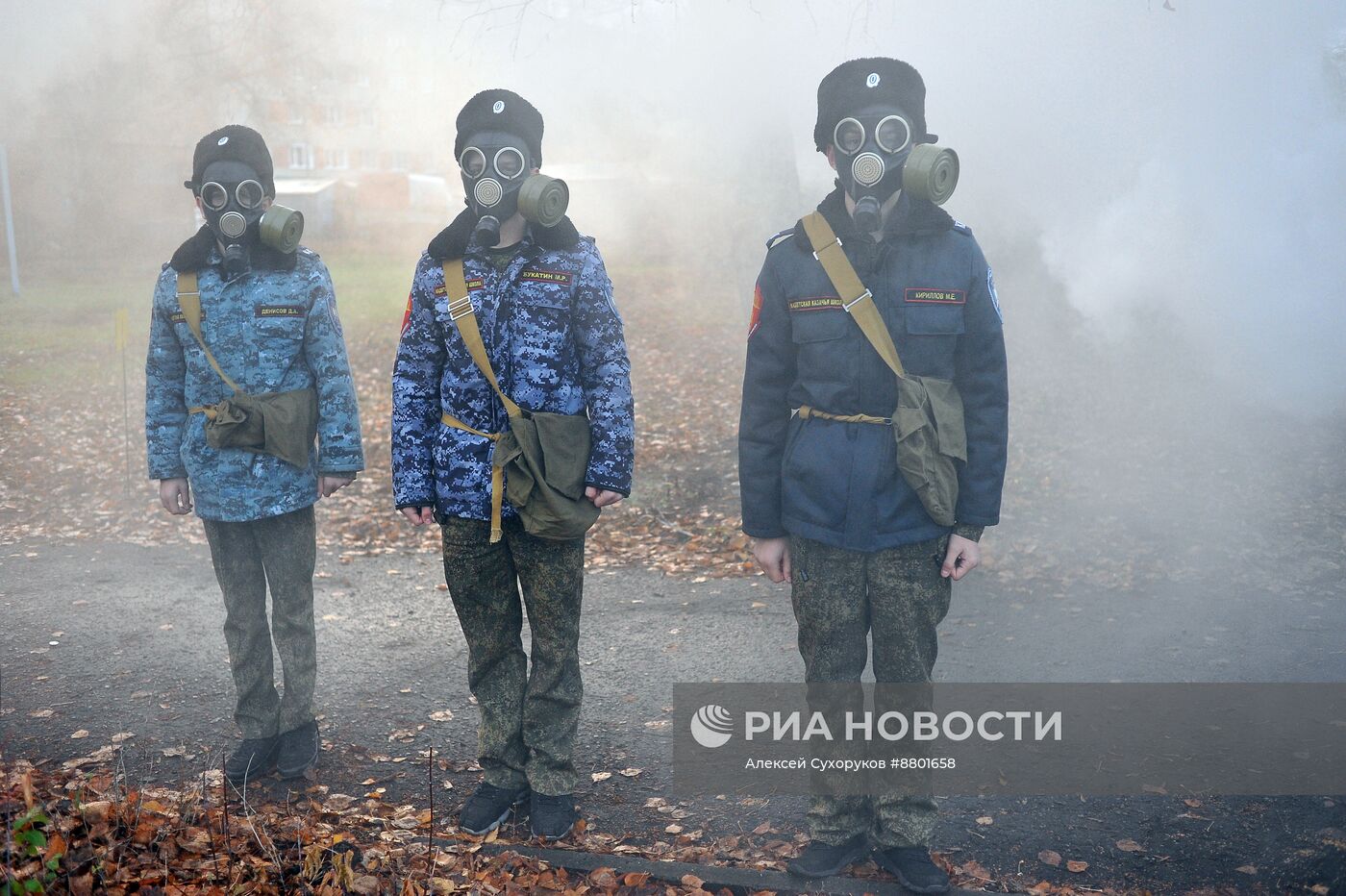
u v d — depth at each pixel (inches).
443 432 108.7
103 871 95.0
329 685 163.8
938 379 97.3
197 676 165.5
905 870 101.0
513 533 109.5
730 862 108.8
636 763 134.6
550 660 113.0
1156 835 111.0
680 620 196.2
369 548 259.0
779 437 102.8
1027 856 108.3
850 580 99.5
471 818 114.3
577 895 101.2
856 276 96.3
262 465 120.7
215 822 111.3
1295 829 109.3
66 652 177.0
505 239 108.3
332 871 99.7
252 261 120.4
